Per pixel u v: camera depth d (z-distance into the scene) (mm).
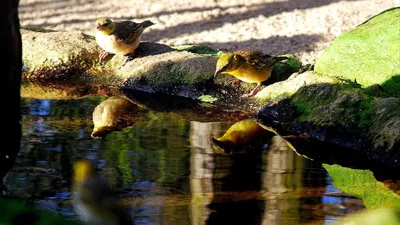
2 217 3943
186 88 16891
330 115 13898
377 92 14672
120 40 17656
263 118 15320
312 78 15023
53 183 10352
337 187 11070
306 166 12211
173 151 12617
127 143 13039
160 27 23656
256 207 9953
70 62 18297
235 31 22797
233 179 11141
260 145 13500
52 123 14258
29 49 18500
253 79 16172
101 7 26562
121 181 10781
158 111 15891
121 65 18062
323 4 25719
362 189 11086
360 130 13336
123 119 14969
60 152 12203
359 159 12969
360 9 24922
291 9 25203
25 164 11406
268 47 20984
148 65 17609
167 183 10758
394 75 14883
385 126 12977
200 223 9180
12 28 9266
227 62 15883
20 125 10023
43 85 17922
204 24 23812
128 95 17203
